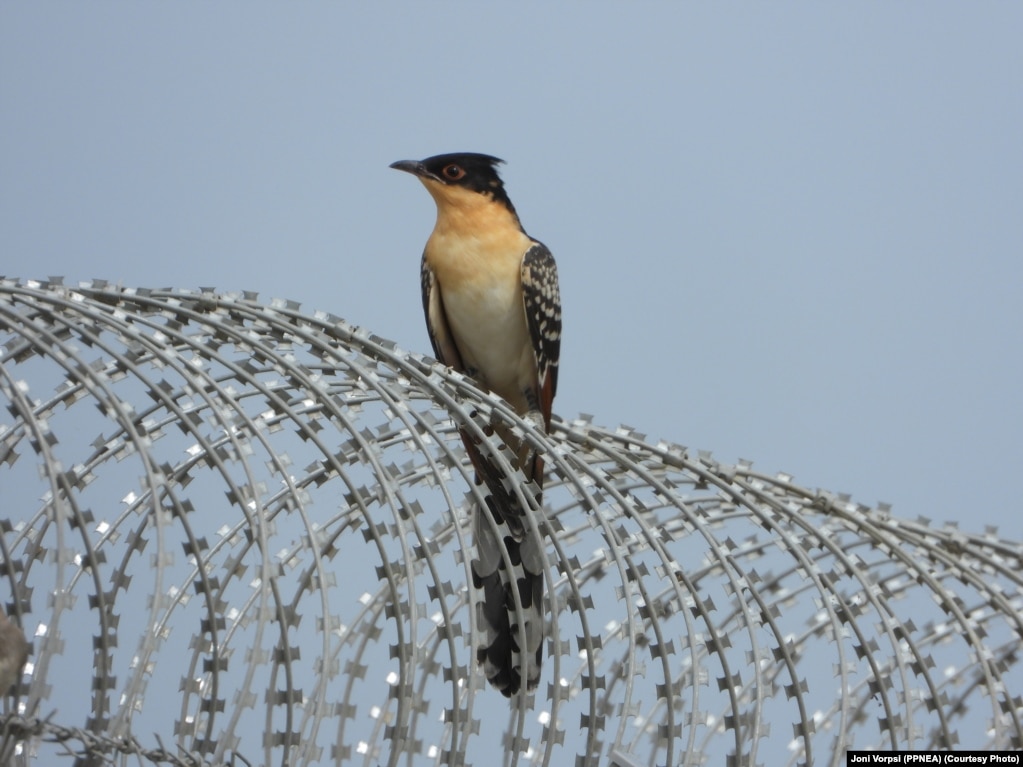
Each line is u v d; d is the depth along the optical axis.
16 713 8.03
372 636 10.76
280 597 8.54
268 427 9.54
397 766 8.49
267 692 8.65
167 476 9.34
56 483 8.03
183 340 9.34
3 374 8.34
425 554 8.95
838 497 11.73
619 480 11.49
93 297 9.58
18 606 9.16
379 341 10.20
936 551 11.59
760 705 9.49
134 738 8.08
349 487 9.00
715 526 12.05
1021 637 11.28
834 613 10.24
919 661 10.49
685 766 9.27
